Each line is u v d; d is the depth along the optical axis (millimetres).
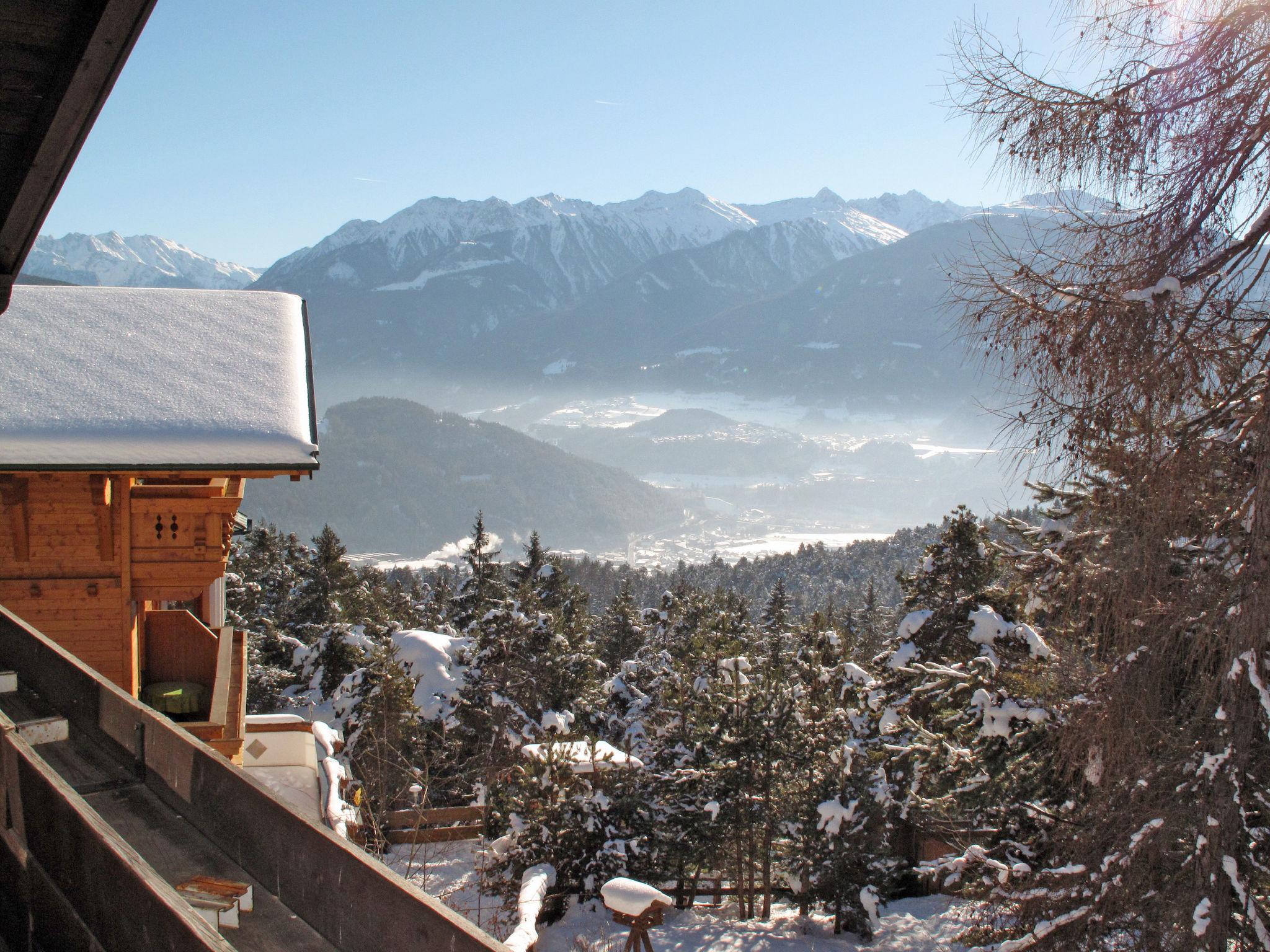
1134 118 5914
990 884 9977
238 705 11523
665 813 19812
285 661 42062
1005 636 15078
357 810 15125
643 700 33812
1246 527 6473
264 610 49656
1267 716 6293
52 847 2678
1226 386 6230
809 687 22812
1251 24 5582
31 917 2883
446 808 22812
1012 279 6176
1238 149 5781
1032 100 6035
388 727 22812
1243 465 6484
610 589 124250
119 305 14656
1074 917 7102
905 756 19891
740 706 20125
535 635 30359
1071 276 6176
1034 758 11516
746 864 22266
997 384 6418
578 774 19406
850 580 141000
